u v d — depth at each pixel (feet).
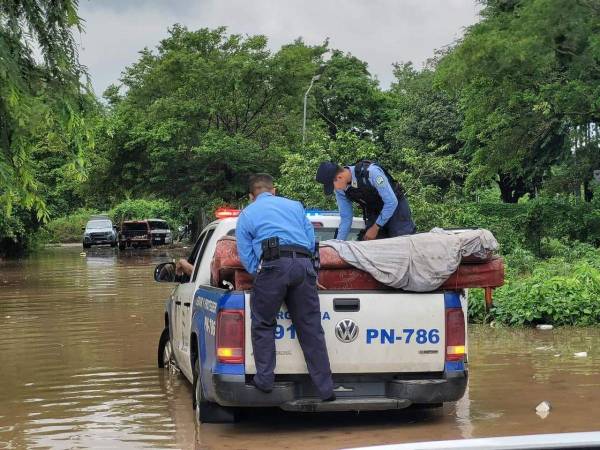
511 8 72.90
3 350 35.94
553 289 40.81
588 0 62.28
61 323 45.21
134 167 124.67
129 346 36.78
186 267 26.84
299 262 19.30
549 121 88.12
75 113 36.55
